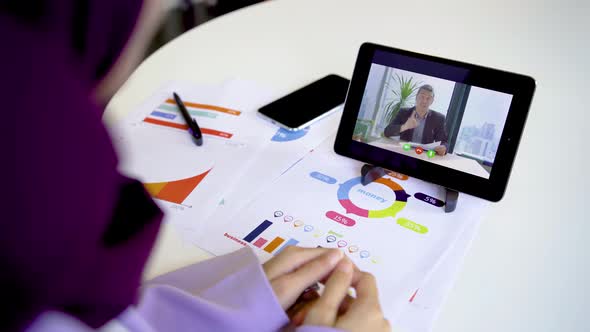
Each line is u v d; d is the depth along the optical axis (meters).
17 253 0.28
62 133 0.28
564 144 0.71
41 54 0.27
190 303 0.45
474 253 0.56
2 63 0.26
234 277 0.49
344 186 0.67
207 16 2.39
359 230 0.60
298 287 0.50
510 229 0.59
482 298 0.51
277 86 0.88
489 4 1.06
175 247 0.58
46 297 0.30
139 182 0.40
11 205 0.27
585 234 0.58
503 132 0.61
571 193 0.63
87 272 0.32
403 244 0.58
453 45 0.94
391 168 0.68
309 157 0.73
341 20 1.05
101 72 0.38
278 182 0.68
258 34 1.03
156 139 0.76
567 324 0.48
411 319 0.49
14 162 0.26
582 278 0.53
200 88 0.88
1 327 0.30
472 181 0.63
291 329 0.48
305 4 1.11
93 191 0.30
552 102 0.79
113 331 0.40
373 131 0.69
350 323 0.45
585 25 0.97
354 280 0.51
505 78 0.61
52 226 0.28
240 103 0.84
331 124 0.80
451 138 0.64
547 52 0.90
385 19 1.04
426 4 1.08
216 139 0.76
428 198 0.65
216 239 0.59
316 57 0.95
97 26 0.34
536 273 0.53
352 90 0.69
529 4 1.05
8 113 0.26
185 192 0.66
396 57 0.67
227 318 0.45
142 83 0.90
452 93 0.64
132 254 0.35
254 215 0.62
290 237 0.59
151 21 0.40
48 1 0.31
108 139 0.31
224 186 0.67
